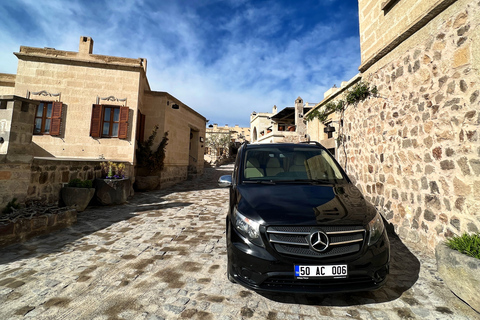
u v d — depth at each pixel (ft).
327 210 6.96
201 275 8.55
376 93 15.70
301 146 11.61
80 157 27.89
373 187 15.98
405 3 13.05
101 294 7.26
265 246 6.39
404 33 12.51
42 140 27.40
